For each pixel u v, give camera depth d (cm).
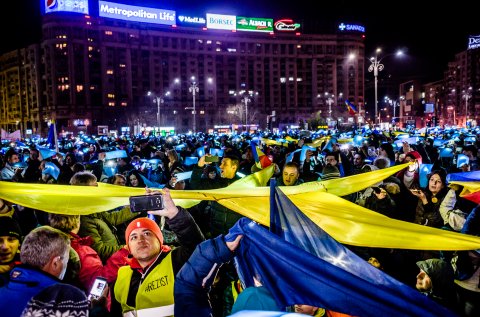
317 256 245
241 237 238
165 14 14750
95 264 399
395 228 347
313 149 1257
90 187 380
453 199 576
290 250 229
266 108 15988
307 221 253
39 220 698
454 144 1698
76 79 13350
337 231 350
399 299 215
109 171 1120
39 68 14162
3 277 333
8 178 940
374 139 1925
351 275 219
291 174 688
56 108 13300
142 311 321
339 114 15925
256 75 15938
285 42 16138
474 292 446
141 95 14462
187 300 237
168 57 14850
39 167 1038
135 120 13312
